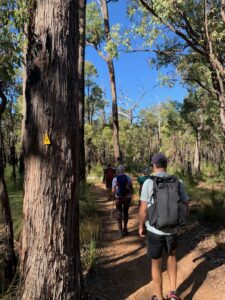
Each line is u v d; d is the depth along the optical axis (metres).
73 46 4.46
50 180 4.27
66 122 4.34
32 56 4.34
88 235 7.45
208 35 8.96
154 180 4.81
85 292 4.69
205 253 6.76
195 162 35.38
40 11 4.32
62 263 4.32
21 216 7.61
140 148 68.56
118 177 8.14
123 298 5.18
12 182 12.89
